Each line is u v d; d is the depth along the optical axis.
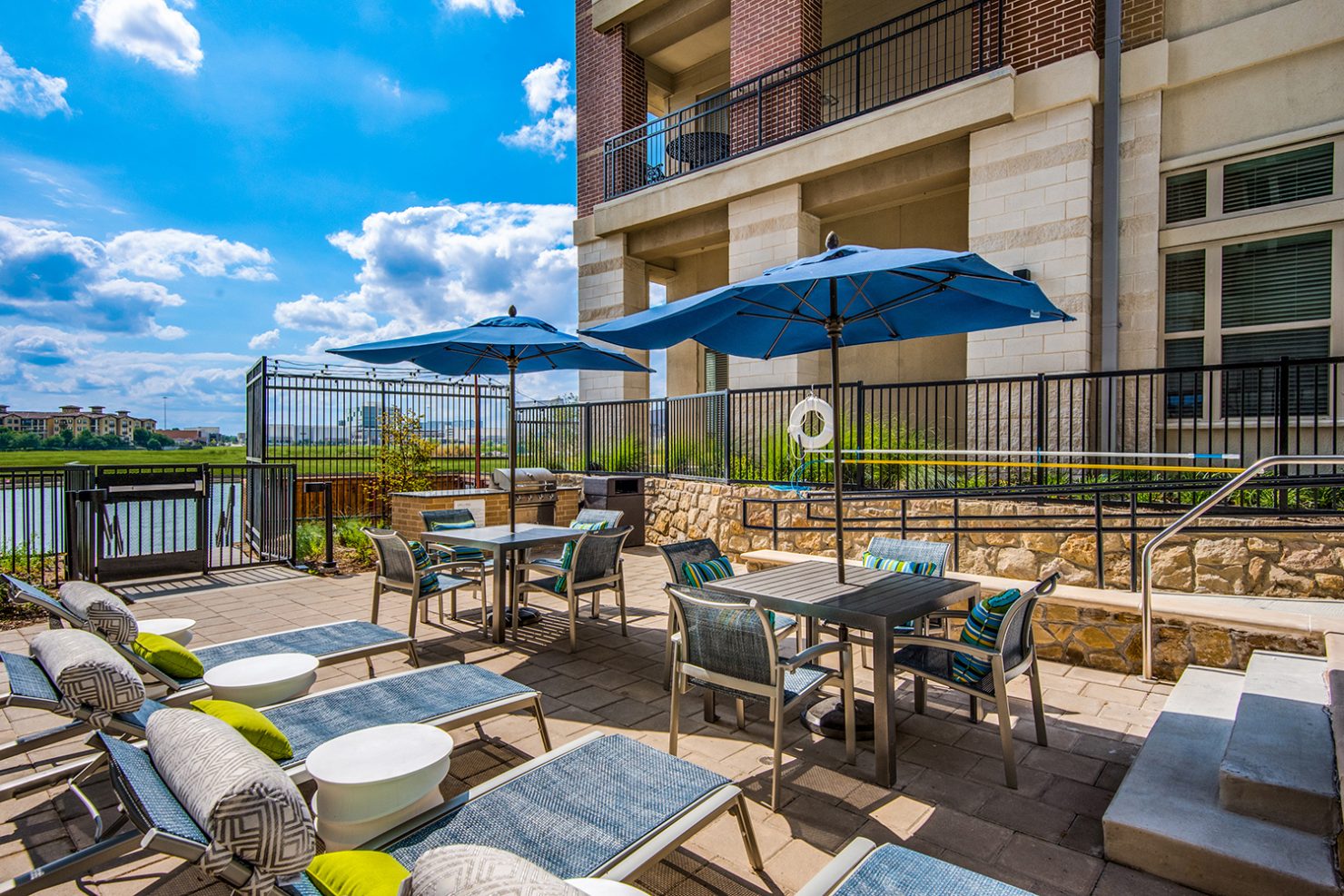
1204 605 4.66
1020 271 8.20
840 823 2.92
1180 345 7.90
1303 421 7.22
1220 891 2.39
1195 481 5.11
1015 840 2.78
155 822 1.48
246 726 2.33
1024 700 4.29
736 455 9.71
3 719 3.89
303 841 1.46
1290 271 7.26
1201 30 7.64
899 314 4.61
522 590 5.78
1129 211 7.94
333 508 11.12
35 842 2.73
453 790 3.19
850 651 3.53
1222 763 2.72
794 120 10.34
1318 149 7.07
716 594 3.97
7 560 7.75
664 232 12.36
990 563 7.11
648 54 13.31
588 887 1.62
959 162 8.99
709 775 2.44
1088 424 7.76
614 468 11.60
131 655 3.01
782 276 3.41
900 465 8.00
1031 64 8.27
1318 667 3.80
